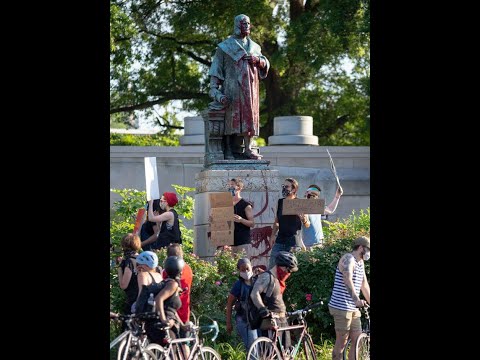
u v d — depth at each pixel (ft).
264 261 162.61
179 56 340.39
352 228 181.68
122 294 135.54
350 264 119.03
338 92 345.31
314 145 254.47
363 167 249.75
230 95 167.73
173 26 328.08
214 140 169.17
